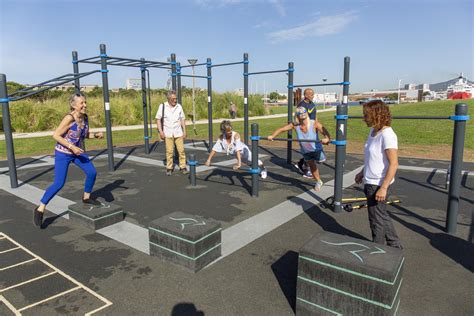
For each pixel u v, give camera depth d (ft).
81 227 14.79
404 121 59.11
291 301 9.32
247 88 32.30
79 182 23.12
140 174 25.49
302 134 19.49
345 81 24.35
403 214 16.12
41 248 12.75
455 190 13.48
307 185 21.79
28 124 62.28
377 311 7.64
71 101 14.49
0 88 20.66
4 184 22.67
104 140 46.68
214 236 11.48
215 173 25.71
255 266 11.23
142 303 9.27
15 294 9.77
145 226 14.90
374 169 10.37
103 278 10.55
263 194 19.75
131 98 79.87
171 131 24.73
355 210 16.80
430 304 9.06
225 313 8.82
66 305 9.22
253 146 18.58
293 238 13.50
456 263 11.32
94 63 29.19
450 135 43.80
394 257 8.07
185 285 10.12
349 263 7.80
